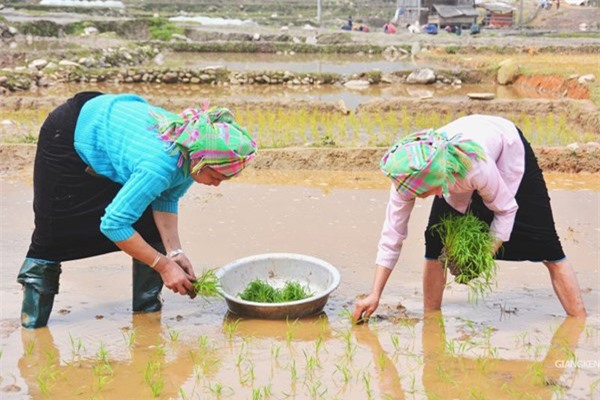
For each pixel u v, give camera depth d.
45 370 4.01
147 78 18.59
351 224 6.72
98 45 22.55
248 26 33.78
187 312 4.84
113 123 4.04
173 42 26.47
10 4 37.94
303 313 4.67
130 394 3.77
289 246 6.11
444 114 13.10
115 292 5.15
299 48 26.61
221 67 19.14
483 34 34.53
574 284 4.64
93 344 4.34
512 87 18.39
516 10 46.72
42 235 4.31
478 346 4.30
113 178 4.17
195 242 6.16
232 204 7.28
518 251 4.48
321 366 4.07
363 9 52.53
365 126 11.73
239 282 4.90
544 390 3.78
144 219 4.35
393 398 3.72
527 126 11.20
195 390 3.81
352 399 3.71
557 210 7.16
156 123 3.97
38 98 13.51
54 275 4.48
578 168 8.73
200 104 13.35
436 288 4.77
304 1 53.31
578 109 12.20
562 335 4.44
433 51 25.38
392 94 17.00
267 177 8.36
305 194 7.69
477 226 4.21
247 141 3.93
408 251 6.02
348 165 8.79
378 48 26.17
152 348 4.30
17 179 8.12
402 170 3.84
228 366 4.08
